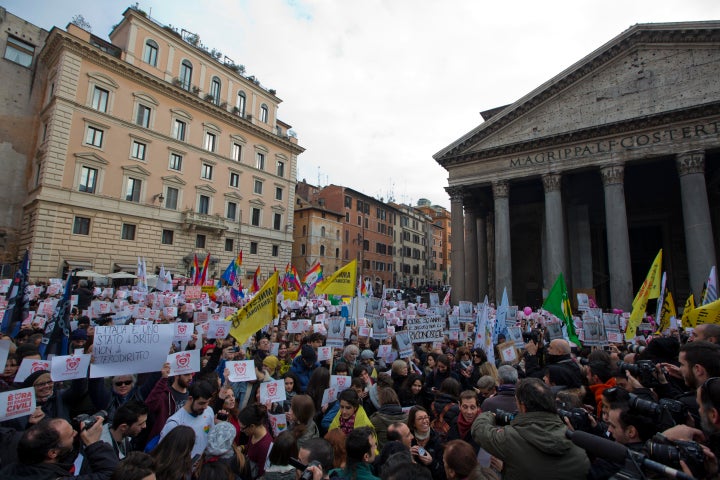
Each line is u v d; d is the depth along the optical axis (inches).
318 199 2684.5
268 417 225.1
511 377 213.5
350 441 153.5
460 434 197.6
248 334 307.6
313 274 909.8
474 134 1283.2
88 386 206.8
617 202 1039.0
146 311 534.3
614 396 148.8
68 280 294.8
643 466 106.7
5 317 342.6
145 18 1494.8
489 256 1568.7
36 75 1446.9
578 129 1088.2
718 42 962.7
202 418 185.9
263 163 1952.5
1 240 1342.3
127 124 1437.0
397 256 3265.3
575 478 129.9
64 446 129.8
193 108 1648.6
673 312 430.9
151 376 231.0
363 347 437.7
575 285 1286.9
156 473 136.5
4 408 158.9
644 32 1041.5
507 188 1228.5
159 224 1509.6
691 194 948.6
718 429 113.0
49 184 1245.7
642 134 1030.4
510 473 139.3
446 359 300.5
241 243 1803.6
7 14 1401.3
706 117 954.1
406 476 114.7
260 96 1952.5
